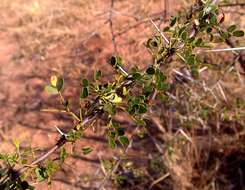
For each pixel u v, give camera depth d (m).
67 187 3.27
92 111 0.97
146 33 4.07
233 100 2.90
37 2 5.30
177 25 1.12
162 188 2.94
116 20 4.61
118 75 1.02
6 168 0.99
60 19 4.94
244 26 3.04
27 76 4.45
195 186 2.89
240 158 3.03
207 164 3.00
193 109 2.73
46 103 4.10
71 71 4.34
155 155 3.05
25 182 0.99
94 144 3.50
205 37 1.40
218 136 3.01
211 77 2.95
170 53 1.10
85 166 3.39
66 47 4.66
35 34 4.89
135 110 0.98
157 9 4.53
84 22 4.86
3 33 5.03
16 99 4.21
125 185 3.12
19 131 3.84
